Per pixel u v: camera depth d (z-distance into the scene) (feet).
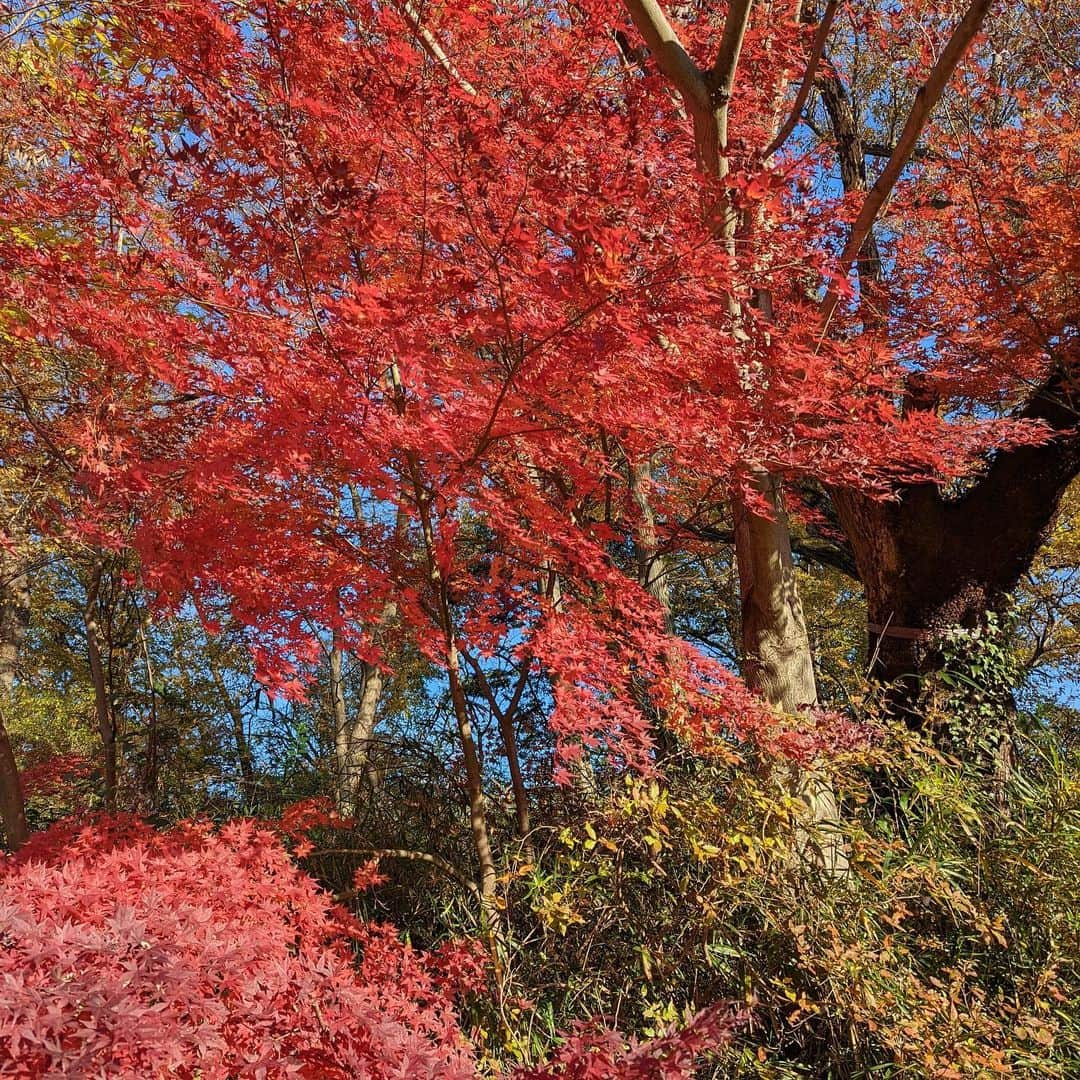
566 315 10.36
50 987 5.07
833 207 18.02
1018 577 23.99
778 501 18.88
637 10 13.97
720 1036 6.13
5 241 13.16
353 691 37.99
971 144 22.67
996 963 13.32
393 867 17.61
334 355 10.51
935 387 22.31
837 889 12.82
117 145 12.23
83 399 17.85
